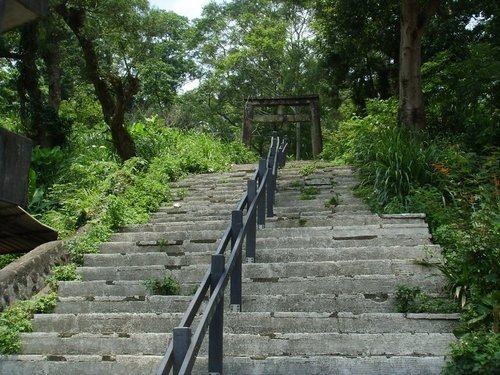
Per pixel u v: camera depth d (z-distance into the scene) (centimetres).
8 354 571
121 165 1392
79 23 1504
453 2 1477
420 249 709
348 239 766
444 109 1362
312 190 1059
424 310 584
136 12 1577
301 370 498
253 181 710
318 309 612
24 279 685
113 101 1540
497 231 614
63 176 1356
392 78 1970
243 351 539
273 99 1859
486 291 572
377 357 502
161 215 1023
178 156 1416
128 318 609
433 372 488
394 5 1513
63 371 532
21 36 1662
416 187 928
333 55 1981
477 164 987
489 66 1294
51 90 1939
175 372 367
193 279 712
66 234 932
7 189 368
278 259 729
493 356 461
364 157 1129
